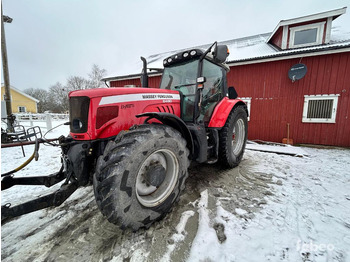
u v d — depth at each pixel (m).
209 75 2.59
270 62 4.99
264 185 2.26
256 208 1.73
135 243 1.30
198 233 1.37
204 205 1.76
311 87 4.62
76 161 1.44
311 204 1.79
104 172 1.18
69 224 1.57
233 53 6.29
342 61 4.25
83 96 1.45
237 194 2.02
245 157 3.61
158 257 1.17
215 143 2.46
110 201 1.14
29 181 1.54
